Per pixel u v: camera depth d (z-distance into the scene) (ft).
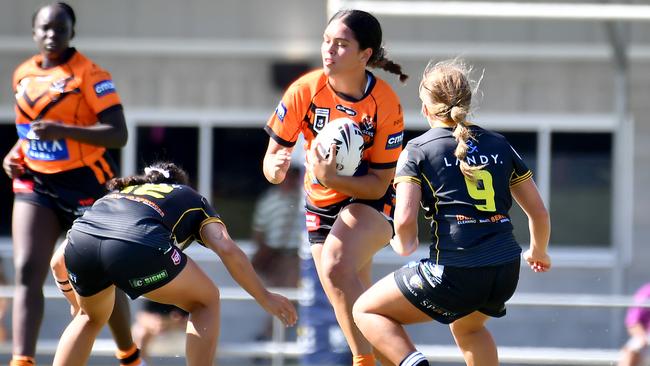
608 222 123.13
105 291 55.47
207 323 54.60
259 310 80.53
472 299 50.47
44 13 62.39
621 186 113.19
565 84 122.72
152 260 52.70
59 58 63.00
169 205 54.95
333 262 54.65
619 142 112.88
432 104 52.85
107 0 123.34
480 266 49.90
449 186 50.88
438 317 51.42
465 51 122.31
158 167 59.00
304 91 55.77
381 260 113.29
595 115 122.93
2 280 122.11
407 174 51.29
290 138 56.39
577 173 123.24
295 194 110.22
